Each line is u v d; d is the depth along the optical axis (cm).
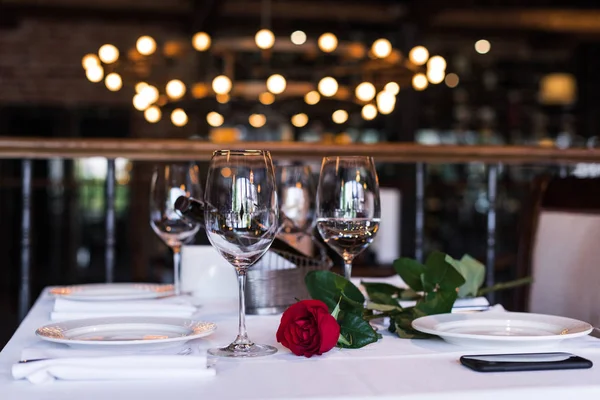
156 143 230
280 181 129
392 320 97
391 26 759
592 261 155
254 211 81
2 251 753
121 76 407
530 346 86
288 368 76
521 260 178
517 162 249
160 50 400
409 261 104
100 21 720
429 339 92
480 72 758
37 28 736
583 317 155
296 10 761
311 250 139
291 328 81
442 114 729
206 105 446
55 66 741
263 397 65
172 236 129
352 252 100
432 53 766
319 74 450
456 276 100
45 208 756
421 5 677
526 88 752
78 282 760
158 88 422
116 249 760
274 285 113
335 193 98
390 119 729
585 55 769
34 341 91
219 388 68
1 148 223
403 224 682
